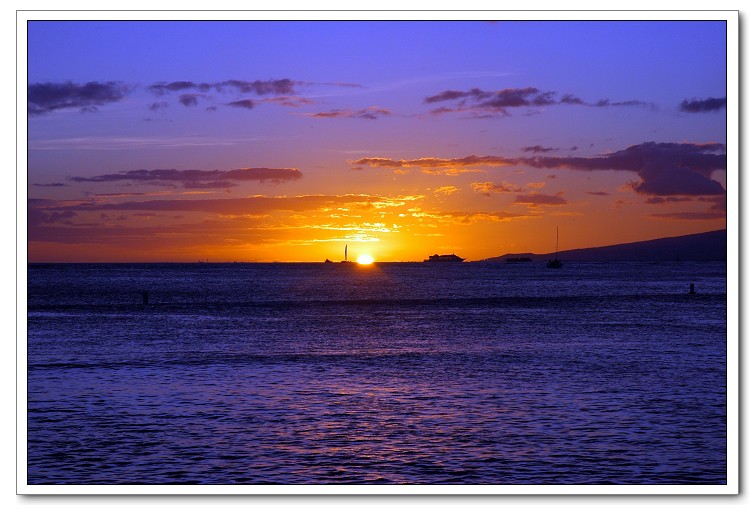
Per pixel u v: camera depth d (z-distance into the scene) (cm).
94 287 10894
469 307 6103
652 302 6638
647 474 1452
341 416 1905
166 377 2508
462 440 1675
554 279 15275
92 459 1548
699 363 2844
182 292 9281
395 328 4350
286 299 7575
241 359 2972
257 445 1642
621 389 2264
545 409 1980
